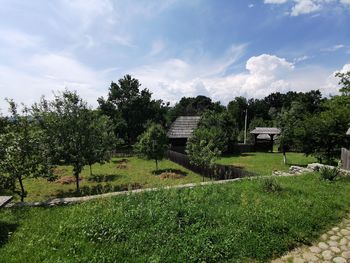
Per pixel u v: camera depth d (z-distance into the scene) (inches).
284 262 193.9
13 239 216.1
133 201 297.9
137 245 204.1
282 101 3319.4
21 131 386.6
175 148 1317.7
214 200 308.5
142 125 1812.3
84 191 567.5
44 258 187.9
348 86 1109.7
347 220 264.4
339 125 666.2
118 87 1860.2
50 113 481.7
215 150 668.1
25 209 285.3
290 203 293.9
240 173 569.0
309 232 232.8
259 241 212.2
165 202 294.7
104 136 629.9
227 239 211.5
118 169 876.6
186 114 1745.8
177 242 207.2
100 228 226.7
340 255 202.4
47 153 422.3
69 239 213.8
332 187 370.0
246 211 265.1
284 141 920.9
